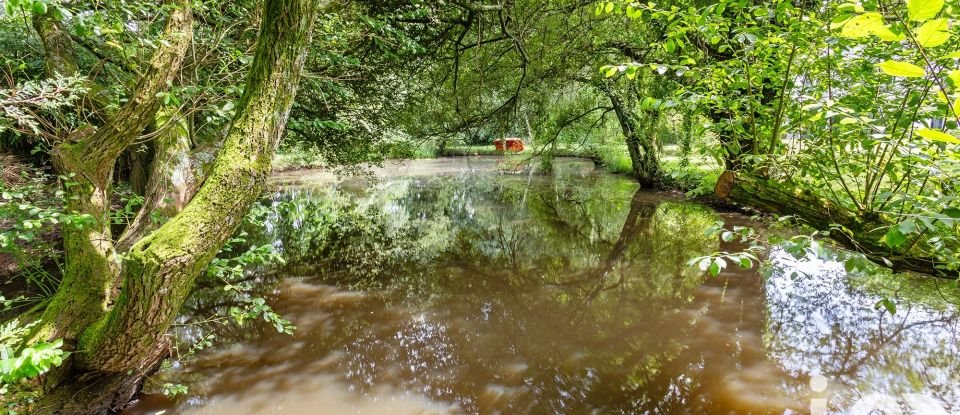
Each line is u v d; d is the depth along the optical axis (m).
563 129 13.73
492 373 3.93
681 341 4.39
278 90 2.46
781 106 2.35
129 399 3.35
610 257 7.25
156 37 2.71
